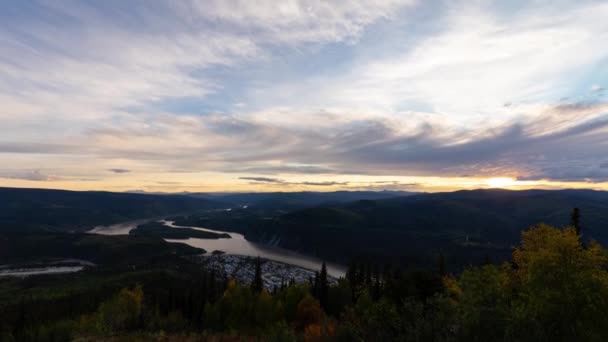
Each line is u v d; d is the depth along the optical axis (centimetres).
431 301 1488
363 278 7494
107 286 12356
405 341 1412
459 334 1352
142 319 5469
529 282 2062
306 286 6241
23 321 7531
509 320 1394
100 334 3947
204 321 6272
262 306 5472
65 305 9969
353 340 1655
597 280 1822
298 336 2420
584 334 1664
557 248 2028
